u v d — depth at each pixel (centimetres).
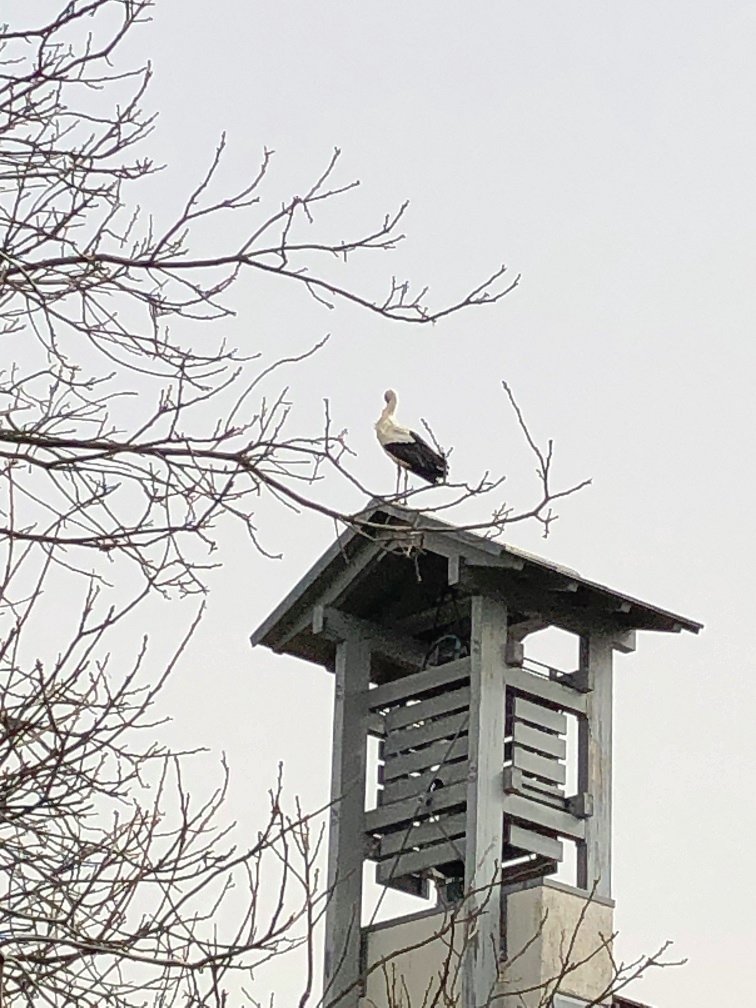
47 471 722
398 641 1520
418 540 786
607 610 1466
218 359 779
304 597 1513
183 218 764
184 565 741
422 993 1350
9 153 764
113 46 770
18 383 786
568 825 1402
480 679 1403
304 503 736
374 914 879
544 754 1415
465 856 1365
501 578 1434
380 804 1442
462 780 1395
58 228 767
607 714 1451
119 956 674
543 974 1315
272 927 691
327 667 1559
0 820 699
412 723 1451
